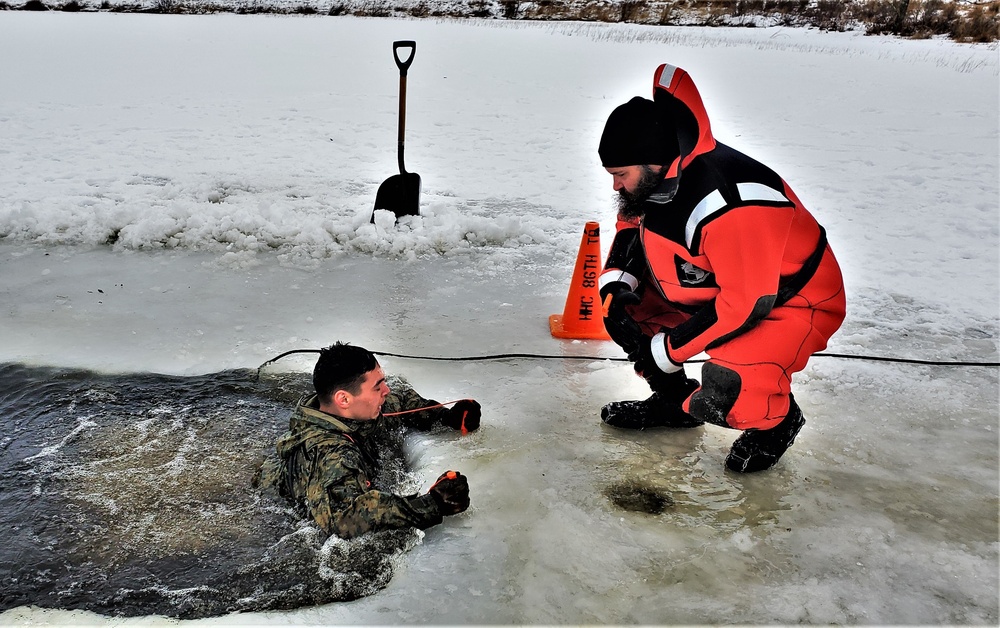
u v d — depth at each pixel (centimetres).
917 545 283
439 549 272
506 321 480
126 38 2188
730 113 1347
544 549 273
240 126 1143
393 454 337
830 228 701
